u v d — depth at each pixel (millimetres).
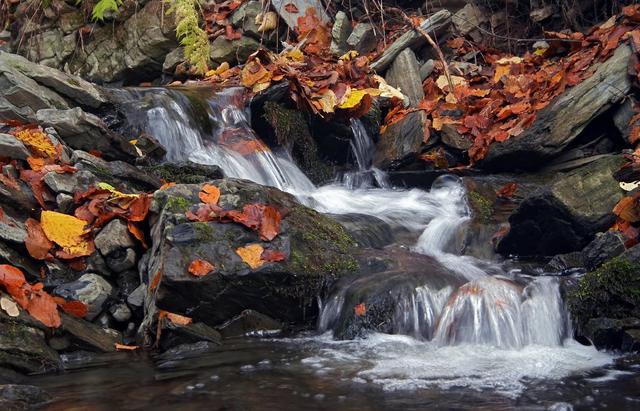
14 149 4844
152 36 8547
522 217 5191
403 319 4246
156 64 8703
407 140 7090
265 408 3125
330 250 4727
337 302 4402
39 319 3990
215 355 3967
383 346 4043
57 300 4254
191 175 5531
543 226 5156
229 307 4367
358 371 3607
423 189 6770
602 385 3365
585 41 7211
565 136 6352
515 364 3705
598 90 6332
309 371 3621
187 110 6348
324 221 5023
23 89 5398
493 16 8625
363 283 4430
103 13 8805
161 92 6320
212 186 4770
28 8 9109
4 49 9273
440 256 5141
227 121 6641
